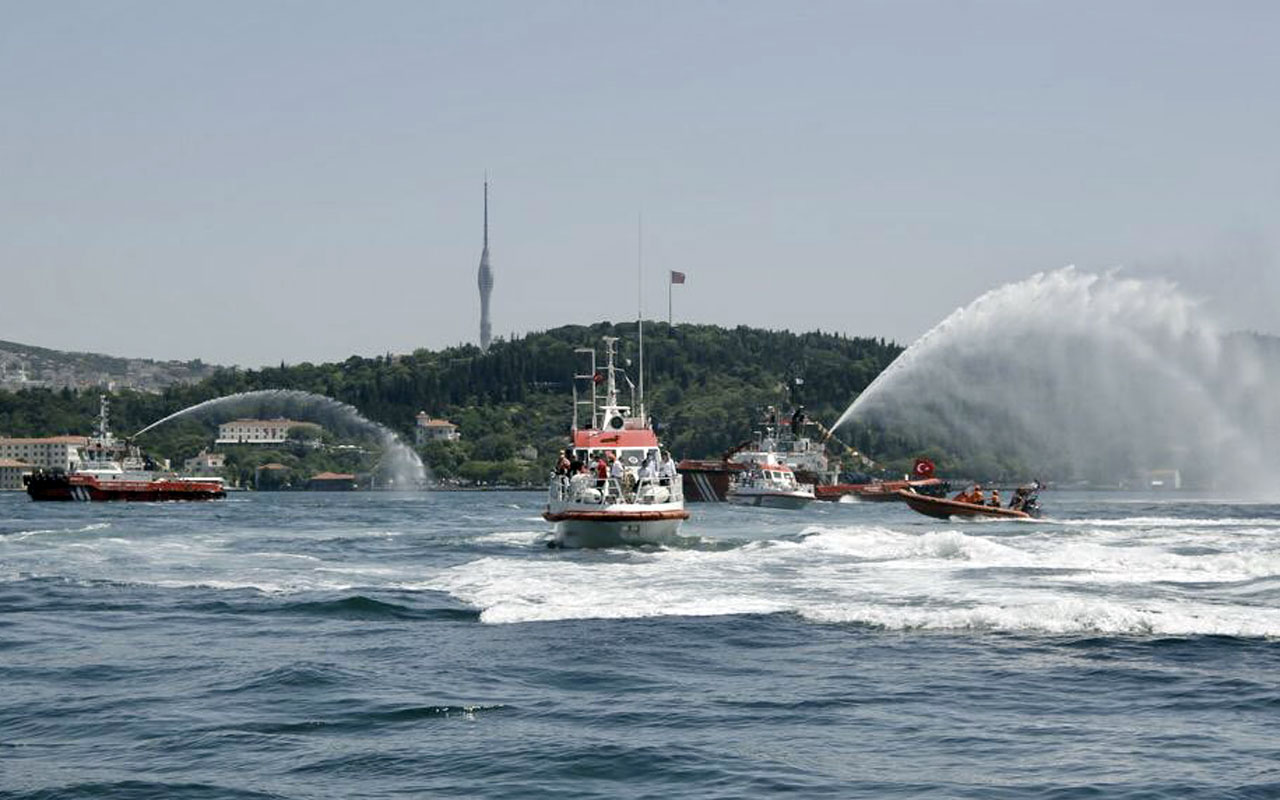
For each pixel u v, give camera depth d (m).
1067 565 50.38
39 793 19.28
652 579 46.34
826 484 177.62
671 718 23.64
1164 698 24.92
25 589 46.34
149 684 27.36
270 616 38.19
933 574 47.41
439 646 31.50
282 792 19.23
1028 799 18.56
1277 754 20.80
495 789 19.28
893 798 18.70
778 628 33.38
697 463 173.00
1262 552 57.38
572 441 65.19
